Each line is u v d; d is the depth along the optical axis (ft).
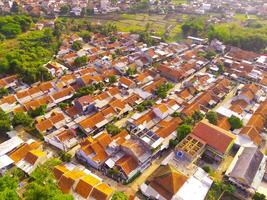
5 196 196.65
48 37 613.93
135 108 398.62
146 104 400.06
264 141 355.36
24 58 492.54
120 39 635.66
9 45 586.45
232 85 469.16
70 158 298.76
